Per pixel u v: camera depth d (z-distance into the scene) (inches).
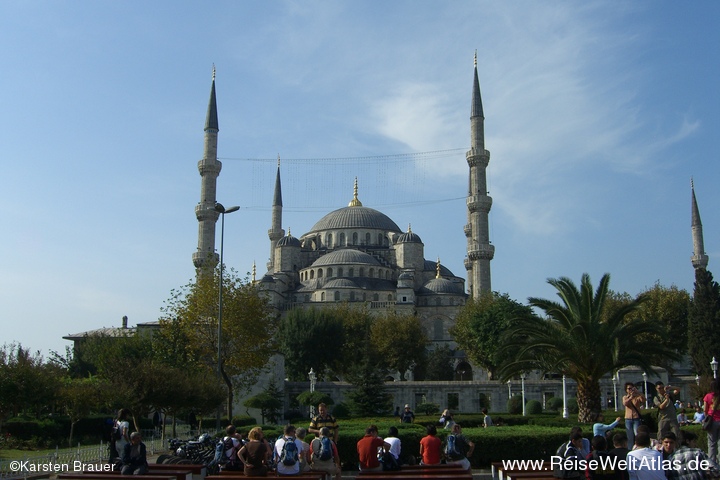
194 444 1236.5
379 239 6397.6
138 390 1739.7
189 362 2615.7
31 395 1729.8
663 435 775.1
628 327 1598.2
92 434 2143.2
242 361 2303.2
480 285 4685.0
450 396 3329.2
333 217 6555.1
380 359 4266.7
